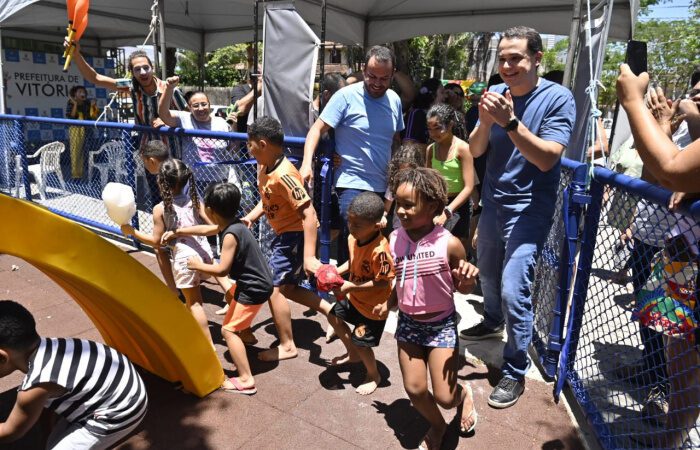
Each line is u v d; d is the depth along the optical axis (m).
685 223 2.10
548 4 6.89
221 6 8.34
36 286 4.36
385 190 3.76
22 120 6.53
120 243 5.59
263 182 3.20
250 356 3.35
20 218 1.99
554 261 3.31
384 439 2.57
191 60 26.83
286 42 4.32
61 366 1.99
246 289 2.87
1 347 1.91
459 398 2.45
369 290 2.73
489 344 3.55
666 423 2.34
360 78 5.50
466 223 4.27
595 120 2.78
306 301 3.30
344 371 3.19
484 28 7.69
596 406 2.79
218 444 2.49
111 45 10.96
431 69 17.31
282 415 2.73
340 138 3.66
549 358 3.10
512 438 2.60
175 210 3.38
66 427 2.14
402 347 2.40
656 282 2.38
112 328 2.89
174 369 2.83
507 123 2.39
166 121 4.83
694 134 2.31
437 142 4.05
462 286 2.22
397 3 7.43
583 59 3.72
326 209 3.84
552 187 2.78
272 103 4.52
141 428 2.59
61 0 7.31
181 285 3.29
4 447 2.41
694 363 2.15
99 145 6.46
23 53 9.47
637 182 2.27
